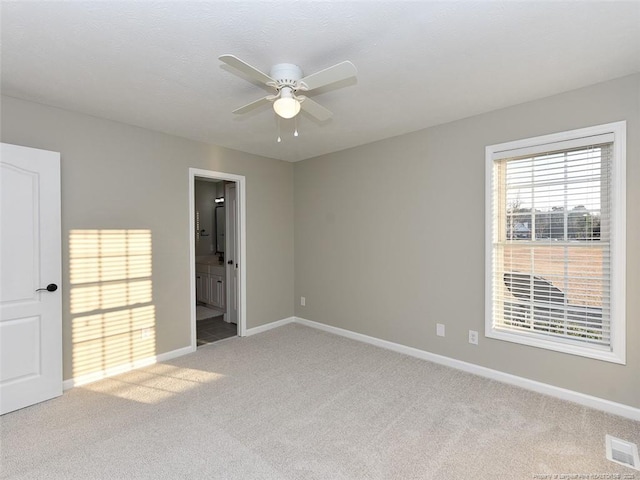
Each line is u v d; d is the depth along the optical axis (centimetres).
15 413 236
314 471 180
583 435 209
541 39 181
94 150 290
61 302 264
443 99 260
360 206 389
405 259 348
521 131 269
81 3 148
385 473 178
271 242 448
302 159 457
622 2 150
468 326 304
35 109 259
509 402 250
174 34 174
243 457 191
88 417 232
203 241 648
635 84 221
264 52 192
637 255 222
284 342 391
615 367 231
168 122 307
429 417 231
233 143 376
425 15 160
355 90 243
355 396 261
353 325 402
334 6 153
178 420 228
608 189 236
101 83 229
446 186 315
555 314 261
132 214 314
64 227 274
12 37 175
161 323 336
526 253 274
